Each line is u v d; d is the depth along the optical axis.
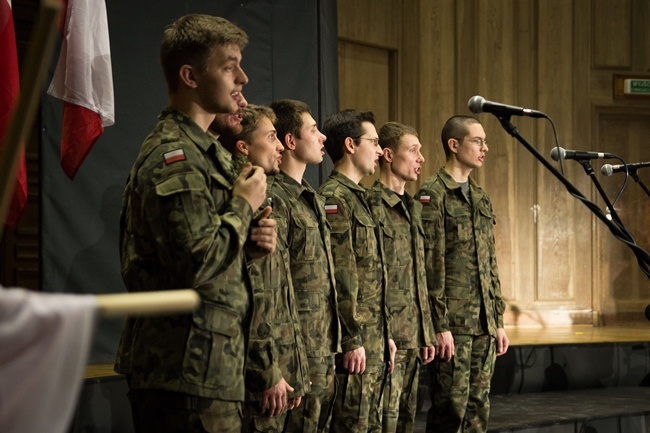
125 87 4.82
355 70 7.09
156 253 2.01
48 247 4.50
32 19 5.33
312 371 2.86
